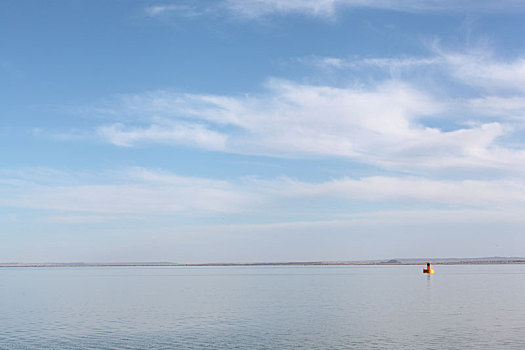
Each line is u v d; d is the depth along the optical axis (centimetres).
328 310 8269
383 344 5259
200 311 8212
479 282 17012
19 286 16488
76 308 8794
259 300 10244
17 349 5134
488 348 5038
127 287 15412
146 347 5181
